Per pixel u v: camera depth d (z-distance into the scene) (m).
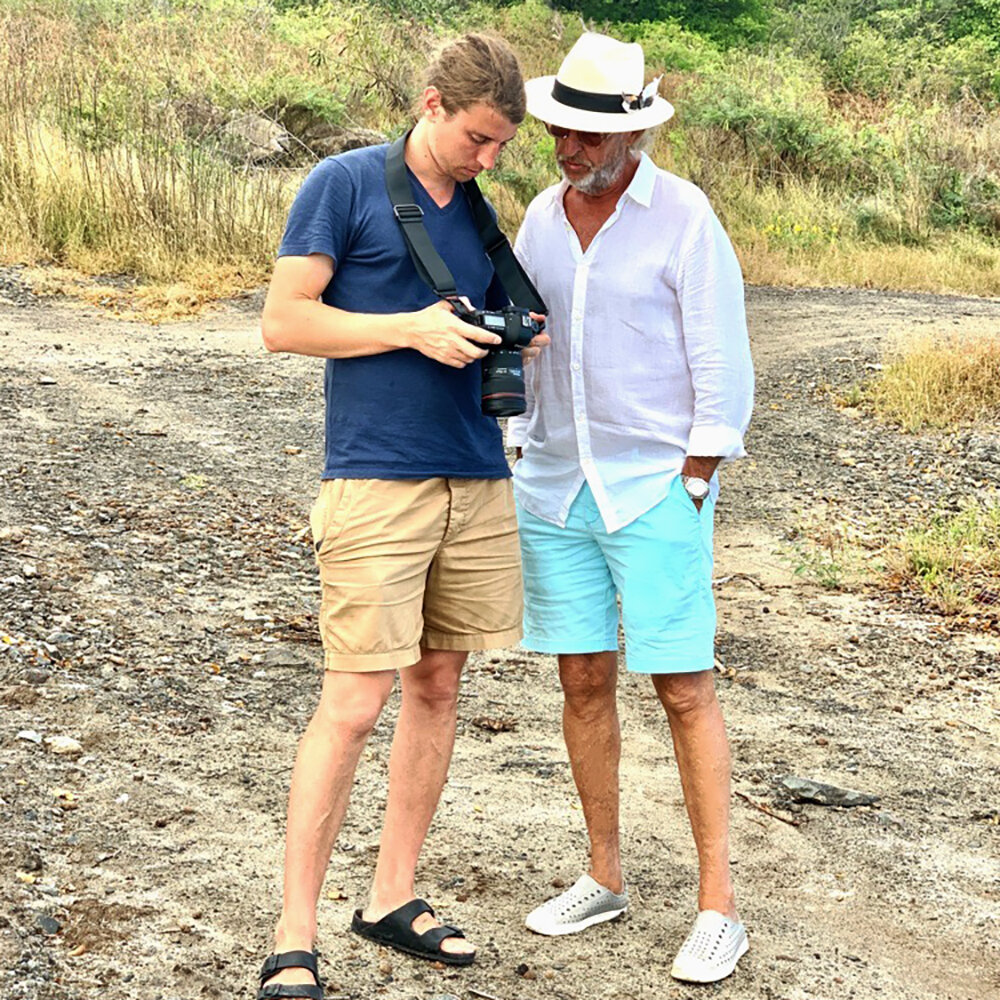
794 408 9.84
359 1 22.89
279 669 4.91
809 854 3.95
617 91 3.01
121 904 3.25
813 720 5.00
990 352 10.34
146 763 4.03
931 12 32.06
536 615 3.35
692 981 3.19
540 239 3.26
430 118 2.92
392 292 2.93
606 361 3.21
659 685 3.27
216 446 7.93
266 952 3.14
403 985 3.09
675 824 4.06
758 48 30.39
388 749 4.35
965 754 4.80
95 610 5.16
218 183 13.41
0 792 3.67
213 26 20.34
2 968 2.92
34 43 17.03
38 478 6.80
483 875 3.64
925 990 3.28
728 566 6.79
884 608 6.30
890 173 18.97
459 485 2.99
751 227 17.00
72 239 12.62
